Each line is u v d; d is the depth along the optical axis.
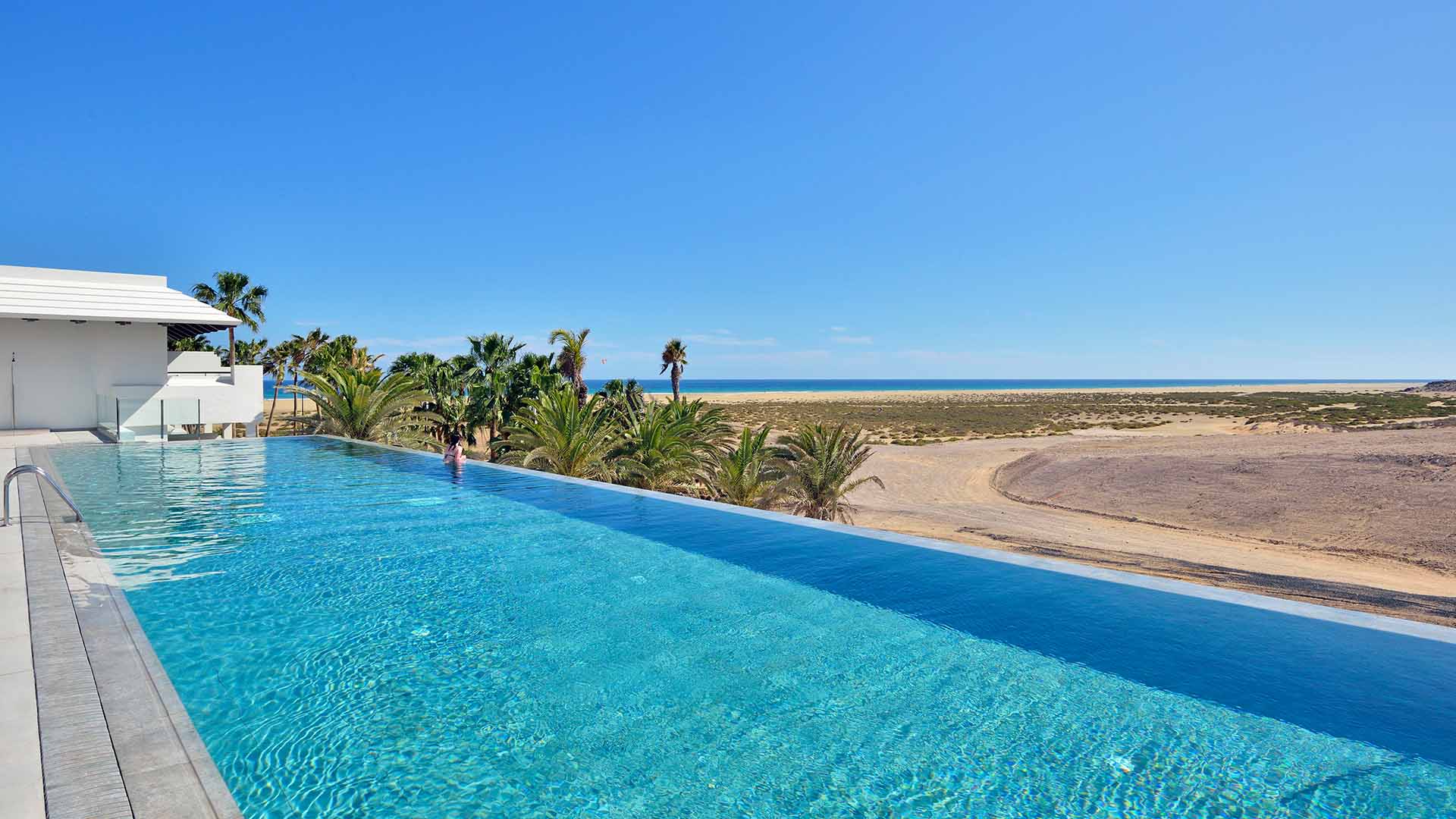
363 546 8.04
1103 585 6.66
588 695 4.51
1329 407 75.12
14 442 15.91
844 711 4.33
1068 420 75.38
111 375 18.56
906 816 3.33
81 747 3.00
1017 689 4.61
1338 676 4.69
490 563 7.42
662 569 7.28
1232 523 29.72
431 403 35.28
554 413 21.03
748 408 96.75
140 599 6.04
